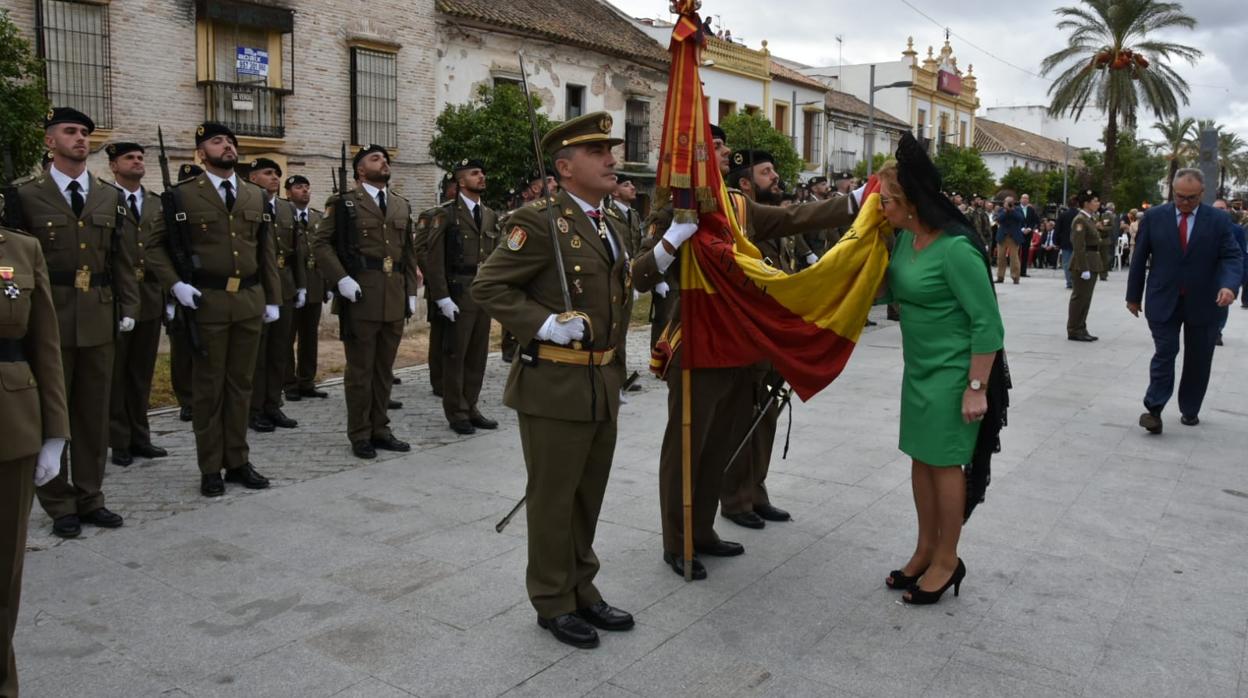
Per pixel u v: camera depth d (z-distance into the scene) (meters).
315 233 6.89
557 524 3.93
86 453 5.30
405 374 10.24
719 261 4.34
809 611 4.25
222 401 5.98
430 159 19.75
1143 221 7.50
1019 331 13.30
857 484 6.12
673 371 4.60
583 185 4.00
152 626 4.08
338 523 5.40
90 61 14.74
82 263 5.34
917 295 4.21
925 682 3.62
